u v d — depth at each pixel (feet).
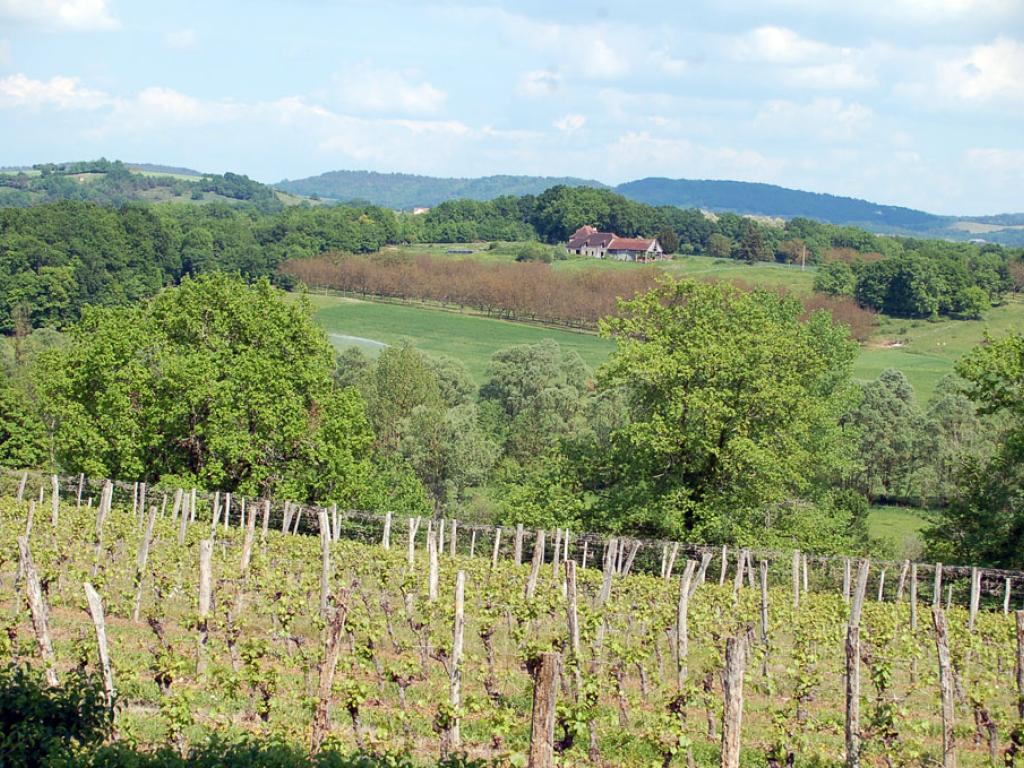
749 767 58.75
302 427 152.76
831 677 77.56
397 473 187.73
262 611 81.35
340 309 444.55
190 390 146.61
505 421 293.64
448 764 48.01
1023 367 134.21
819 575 138.10
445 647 68.64
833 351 195.52
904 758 57.82
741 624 83.82
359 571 96.22
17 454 203.00
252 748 46.03
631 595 96.02
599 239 624.18
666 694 64.59
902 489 269.64
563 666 62.03
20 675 47.06
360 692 54.44
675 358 139.44
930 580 139.03
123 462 146.72
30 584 56.03
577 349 379.35
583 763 57.00
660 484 141.18
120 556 101.45
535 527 143.74
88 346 156.97
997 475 141.59
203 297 163.12
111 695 53.16
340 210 599.98
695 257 619.67
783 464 138.10
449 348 378.94
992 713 63.82
